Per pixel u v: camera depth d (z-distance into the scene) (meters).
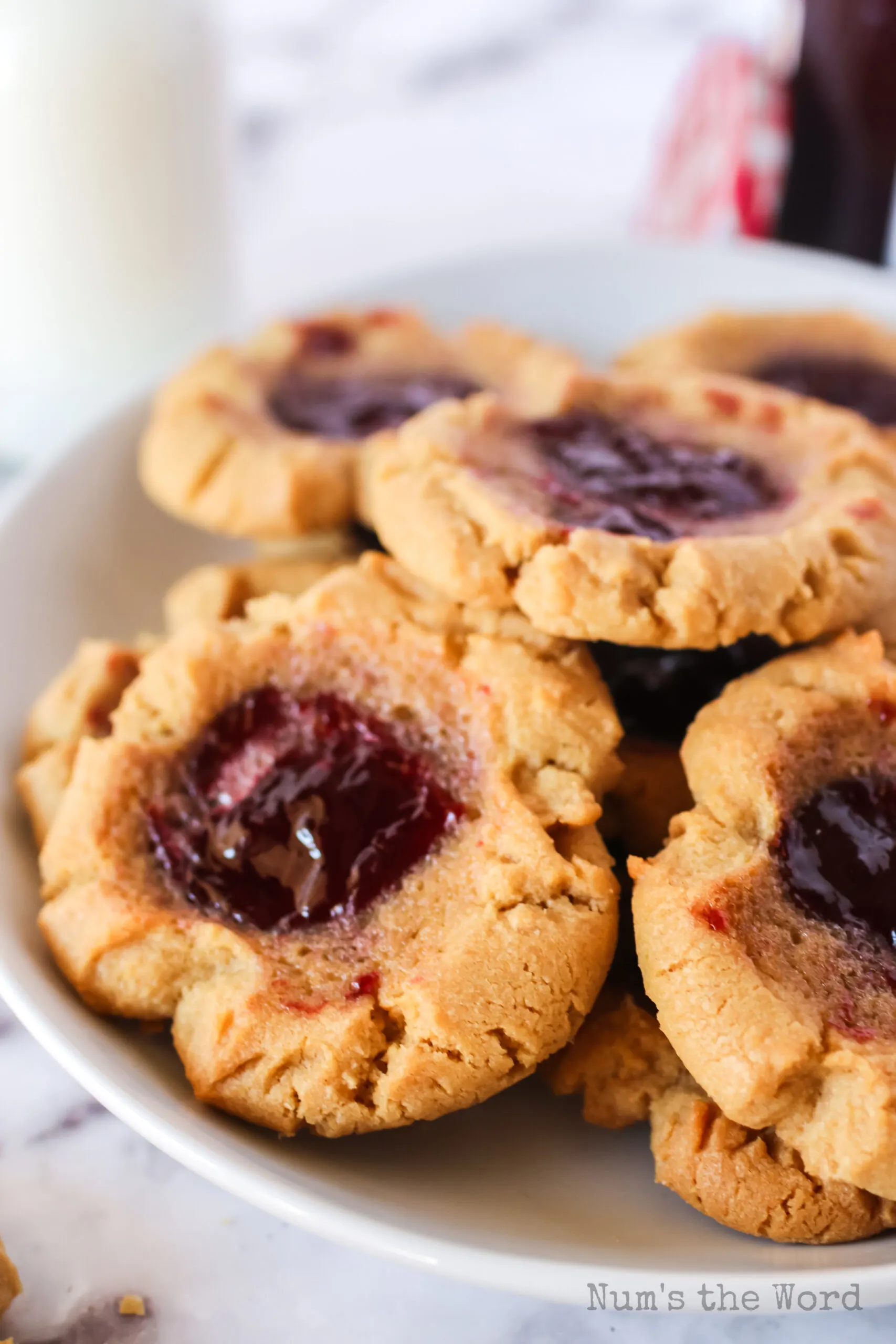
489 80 0.43
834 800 0.23
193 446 0.27
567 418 0.26
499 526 0.24
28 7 0.29
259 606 0.25
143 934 0.22
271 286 0.36
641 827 0.24
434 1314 0.21
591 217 0.38
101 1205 0.22
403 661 0.24
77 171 0.31
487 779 0.23
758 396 0.27
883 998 0.21
